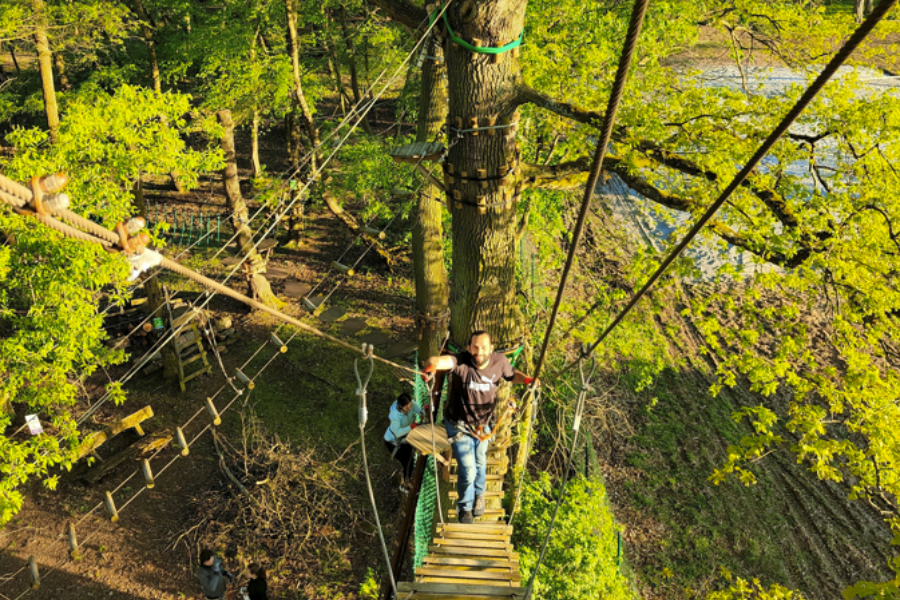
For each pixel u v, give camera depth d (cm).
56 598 1318
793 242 1074
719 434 1947
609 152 1255
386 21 2303
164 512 1508
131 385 1833
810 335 2183
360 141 2041
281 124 3681
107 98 1245
